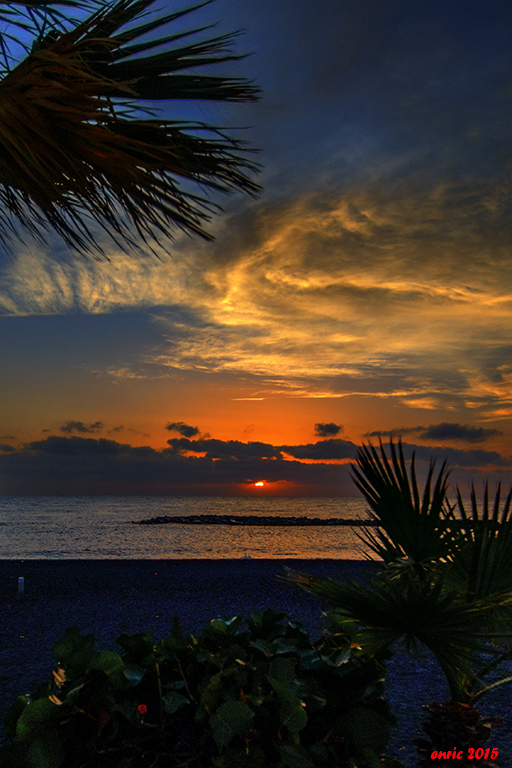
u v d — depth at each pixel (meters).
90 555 18.75
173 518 45.84
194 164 1.61
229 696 1.80
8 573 10.52
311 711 1.91
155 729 1.82
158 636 6.35
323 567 10.86
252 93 1.81
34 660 5.46
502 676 4.96
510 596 1.91
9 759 1.62
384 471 2.20
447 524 2.19
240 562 11.63
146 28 1.74
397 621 1.88
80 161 1.56
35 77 1.46
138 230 1.75
